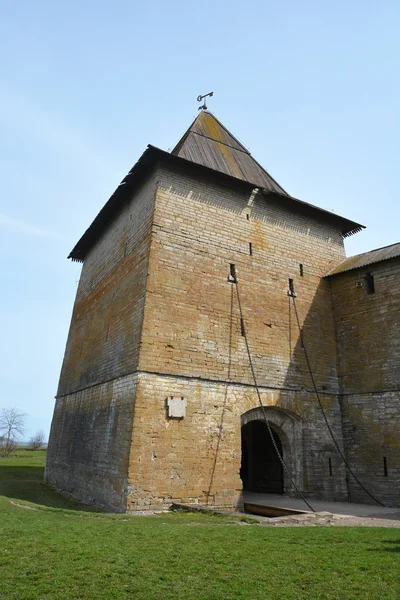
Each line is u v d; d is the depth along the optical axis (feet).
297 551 26.35
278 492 69.51
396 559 24.48
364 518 43.11
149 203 57.93
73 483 64.28
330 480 60.39
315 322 66.18
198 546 27.20
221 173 60.80
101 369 62.13
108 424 54.24
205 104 80.74
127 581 20.71
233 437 53.06
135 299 54.70
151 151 56.29
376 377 61.41
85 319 77.92
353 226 75.15
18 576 21.06
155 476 46.44
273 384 58.75
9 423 238.48
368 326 63.93
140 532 31.22
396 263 62.44
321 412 62.44
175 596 19.03
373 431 60.23
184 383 51.21
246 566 23.22
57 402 84.64
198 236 58.08
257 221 64.75
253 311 59.93
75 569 22.17
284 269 65.36
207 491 49.16
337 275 69.31
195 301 55.11
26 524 33.35
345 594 19.42
